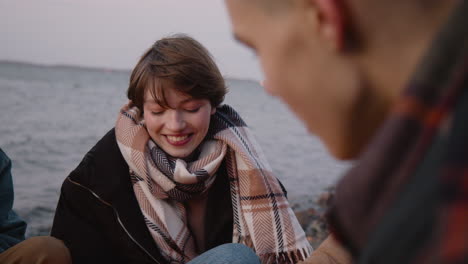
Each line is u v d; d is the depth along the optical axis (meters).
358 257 0.43
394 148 0.37
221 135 2.08
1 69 87.50
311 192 7.31
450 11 0.39
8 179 2.14
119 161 2.03
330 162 10.76
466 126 0.32
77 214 2.00
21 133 11.80
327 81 0.45
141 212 2.00
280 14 0.46
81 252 1.96
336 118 0.46
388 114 0.44
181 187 1.94
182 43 1.84
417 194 0.34
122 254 2.01
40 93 29.59
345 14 0.41
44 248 1.80
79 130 13.43
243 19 0.49
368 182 0.39
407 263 0.33
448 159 0.31
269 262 2.05
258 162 2.14
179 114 1.86
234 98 46.06
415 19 0.40
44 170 7.67
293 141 14.74
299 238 2.09
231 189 2.11
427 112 0.36
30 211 5.05
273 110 33.25
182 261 2.03
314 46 0.45
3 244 2.03
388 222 0.36
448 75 0.35
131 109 2.11
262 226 2.06
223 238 2.12
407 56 0.41
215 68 1.92
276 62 0.47
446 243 0.29
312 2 0.44
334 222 0.46
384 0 0.40
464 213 0.28
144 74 1.82
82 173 2.00
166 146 1.97
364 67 0.43
